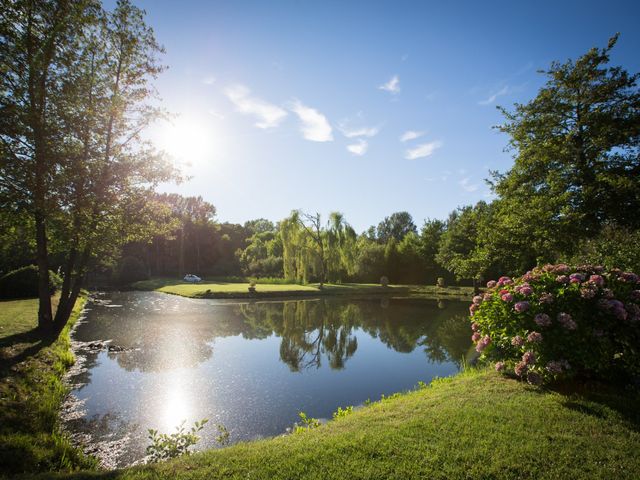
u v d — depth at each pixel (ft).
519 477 11.14
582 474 11.23
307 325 60.03
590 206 33.09
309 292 111.65
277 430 21.49
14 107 29.30
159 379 30.17
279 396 27.22
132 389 27.63
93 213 34.86
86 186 34.60
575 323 17.84
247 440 20.04
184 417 23.08
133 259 140.77
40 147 30.27
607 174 31.91
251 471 11.85
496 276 121.39
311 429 17.06
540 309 19.16
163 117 40.60
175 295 100.89
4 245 44.80
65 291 38.99
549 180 36.47
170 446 17.80
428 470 11.52
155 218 41.70
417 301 98.89
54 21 33.01
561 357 18.61
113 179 36.78
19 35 32.04
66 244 36.29
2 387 20.95
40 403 21.38
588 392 18.07
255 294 100.37
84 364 33.45
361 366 36.01
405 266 156.97
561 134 38.27
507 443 13.17
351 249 126.72
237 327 55.67
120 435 20.21
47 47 31.71
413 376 32.78
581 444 13.05
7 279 61.26
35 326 37.42
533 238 37.24
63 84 33.71
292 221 120.88
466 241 123.24
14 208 32.50
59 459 16.14
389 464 11.93
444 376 32.68
